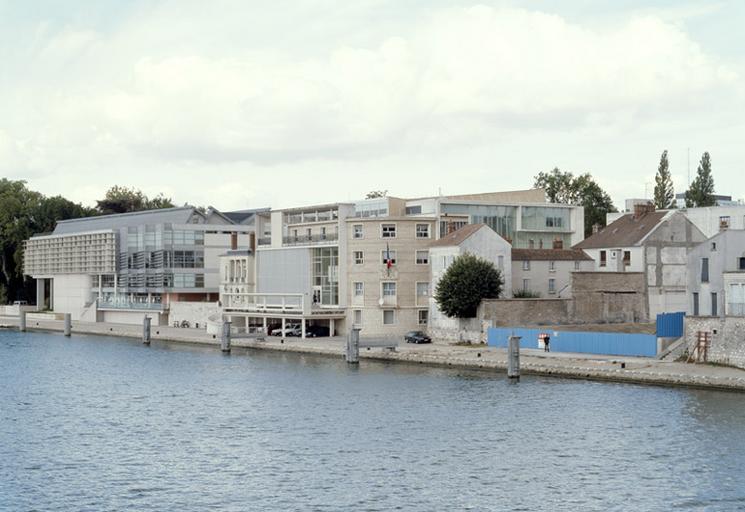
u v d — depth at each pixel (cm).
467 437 7162
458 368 10531
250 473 6300
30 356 13188
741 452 6500
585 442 6894
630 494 5709
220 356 12612
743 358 8969
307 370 10762
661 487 5822
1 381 10594
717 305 10194
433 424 7606
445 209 14575
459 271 11981
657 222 13362
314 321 14088
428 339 12444
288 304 14025
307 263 14012
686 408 7806
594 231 15200
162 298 17900
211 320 15200
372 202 14900
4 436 7506
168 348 13950
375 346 11412
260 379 10200
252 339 13362
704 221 14925
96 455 6844
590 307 12481
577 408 7994
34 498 5797
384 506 5594
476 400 8512
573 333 10719
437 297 12150
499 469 6291
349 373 10412
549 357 10288
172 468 6450
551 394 8675
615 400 8244
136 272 18438
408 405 8388
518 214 15275
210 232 18025
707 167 18612
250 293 14562
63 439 7388
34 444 7219
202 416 8231
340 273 13550
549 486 5903
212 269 18000
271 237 15000
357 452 6800
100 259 19288
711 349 9294
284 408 8462
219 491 5909
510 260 12950
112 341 15438
